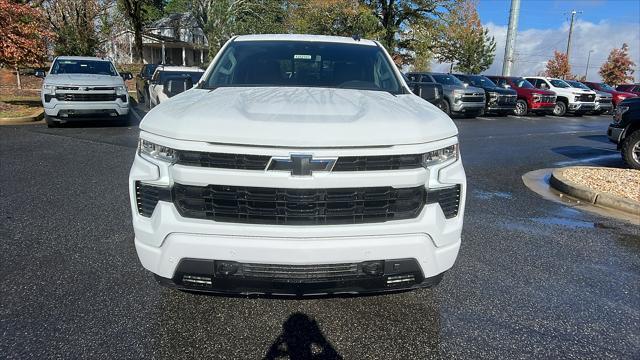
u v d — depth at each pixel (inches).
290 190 102.3
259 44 173.6
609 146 502.3
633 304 141.1
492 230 205.8
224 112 109.0
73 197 232.2
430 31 1396.4
